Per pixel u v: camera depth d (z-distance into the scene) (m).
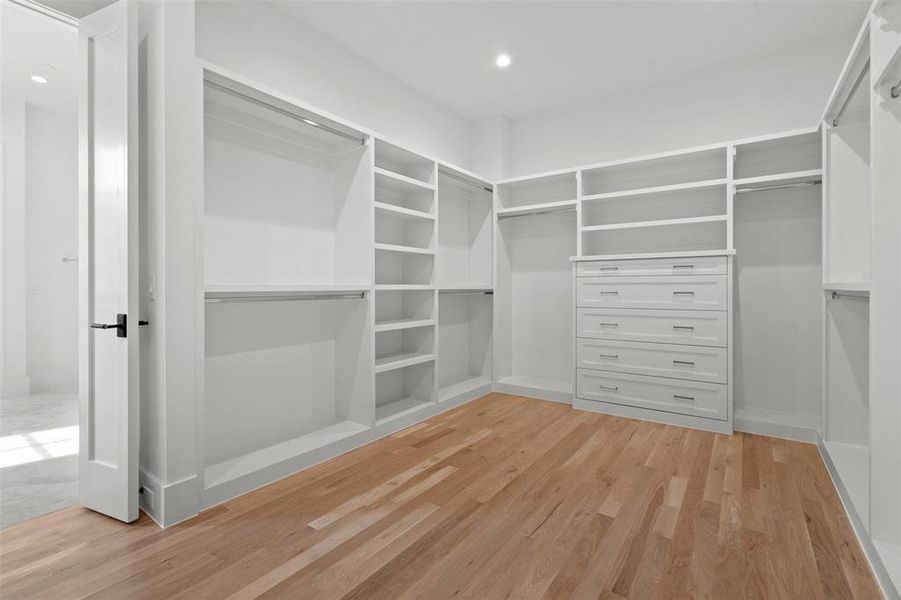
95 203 1.92
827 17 2.67
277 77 2.62
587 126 3.91
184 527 1.76
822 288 2.49
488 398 3.82
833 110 2.40
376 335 3.35
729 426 2.86
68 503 1.97
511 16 2.71
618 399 3.29
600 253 3.73
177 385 1.83
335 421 2.89
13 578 1.44
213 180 2.31
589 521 1.81
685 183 3.28
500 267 4.13
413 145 3.67
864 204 2.37
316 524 1.79
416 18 2.73
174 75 1.83
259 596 1.37
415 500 2.00
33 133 4.18
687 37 2.91
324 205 2.89
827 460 2.33
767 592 1.38
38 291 4.21
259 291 2.15
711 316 2.91
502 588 1.41
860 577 1.45
